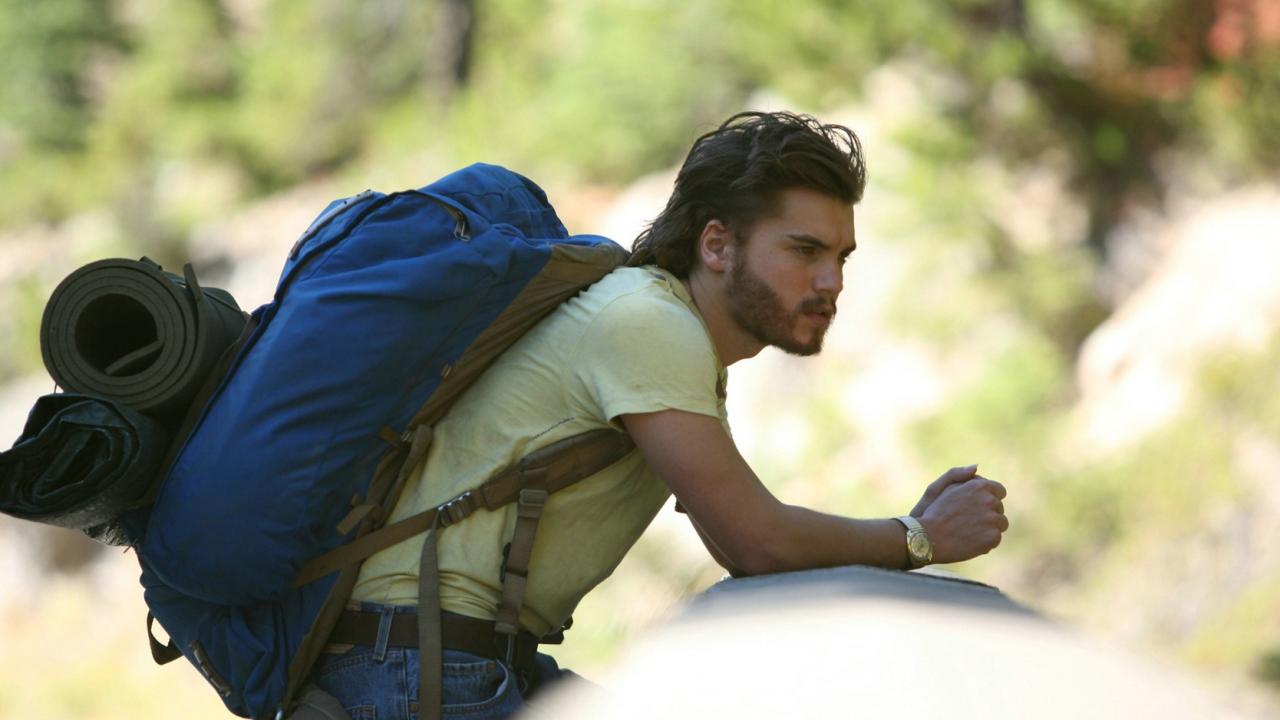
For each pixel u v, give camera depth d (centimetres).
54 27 4425
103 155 4269
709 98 3064
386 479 471
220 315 488
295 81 4191
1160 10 2492
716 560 534
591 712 454
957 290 2430
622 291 486
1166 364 2239
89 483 453
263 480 445
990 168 2559
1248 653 1731
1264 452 2019
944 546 485
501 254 466
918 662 363
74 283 470
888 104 2559
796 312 491
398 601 471
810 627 395
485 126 3581
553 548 488
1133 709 344
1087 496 2075
